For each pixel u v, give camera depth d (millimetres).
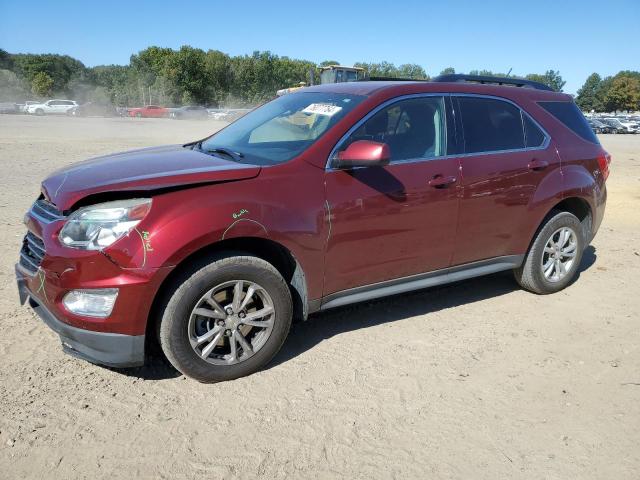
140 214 3049
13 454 2746
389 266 3967
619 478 2734
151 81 86000
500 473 2742
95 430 2951
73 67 118500
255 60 99438
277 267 3689
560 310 4758
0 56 115188
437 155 4125
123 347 3115
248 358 3461
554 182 4762
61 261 3033
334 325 4312
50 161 13250
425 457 2838
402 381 3527
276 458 2793
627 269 5973
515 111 4680
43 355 3693
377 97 3941
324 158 3629
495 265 4652
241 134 4312
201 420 3066
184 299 3170
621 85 121250
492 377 3617
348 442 2930
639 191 11492
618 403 3371
